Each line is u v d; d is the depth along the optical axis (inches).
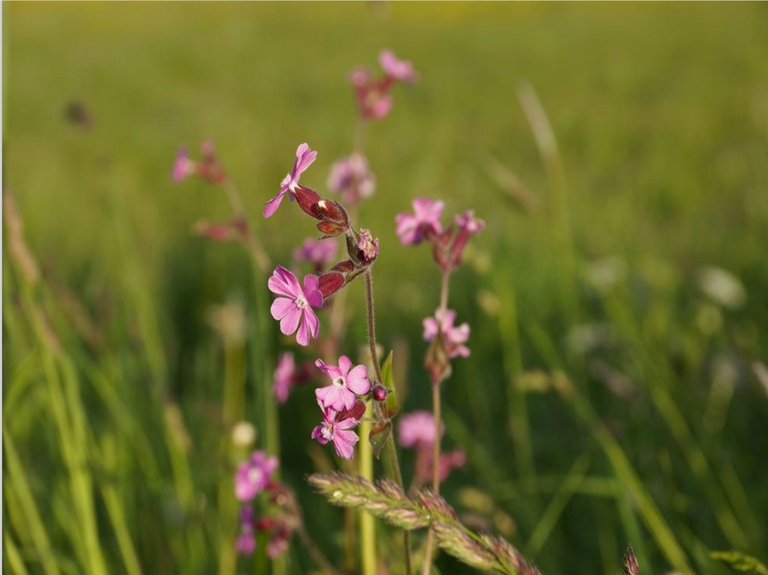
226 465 107.0
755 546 99.7
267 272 104.8
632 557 54.1
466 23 732.7
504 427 139.6
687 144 331.0
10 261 91.5
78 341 116.4
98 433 115.6
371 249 57.5
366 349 69.2
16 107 444.5
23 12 815.7
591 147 339.3
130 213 235.0
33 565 96.3
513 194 128.2
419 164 307.9
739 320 159.6
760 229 214.4
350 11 756.0
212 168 103.0
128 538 95.9
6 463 88.4
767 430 131.2
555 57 540.1
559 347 146.8
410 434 96.2
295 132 363.3
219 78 511.8
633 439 120.8
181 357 160.7
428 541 68.2
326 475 54.4
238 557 104.8
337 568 106.4
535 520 113.7
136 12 782.5
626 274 157.5
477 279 169.9
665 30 593.6
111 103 451.8
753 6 637.3
